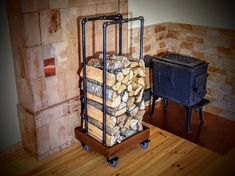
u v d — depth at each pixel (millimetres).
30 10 2076
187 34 3312
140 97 2510
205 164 2434
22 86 2348
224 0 2889
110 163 2387
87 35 2506
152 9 3174
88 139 2506
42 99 2354
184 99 2885
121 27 2641
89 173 2318
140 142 2596
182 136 2889
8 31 2270
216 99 3260
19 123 2547
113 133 2340
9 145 2561
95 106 2426
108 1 2576
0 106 2396
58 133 2543
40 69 2266
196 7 3143
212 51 3133
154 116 3316
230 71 3035
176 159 2498
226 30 2945
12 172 2318
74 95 2592
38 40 2186
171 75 2918
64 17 2295
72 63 2475
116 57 2396
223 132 2963
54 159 2492
